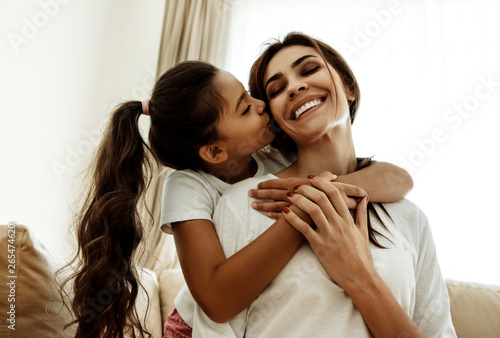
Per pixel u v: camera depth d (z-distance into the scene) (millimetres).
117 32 2383
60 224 1780
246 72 2619
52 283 861
